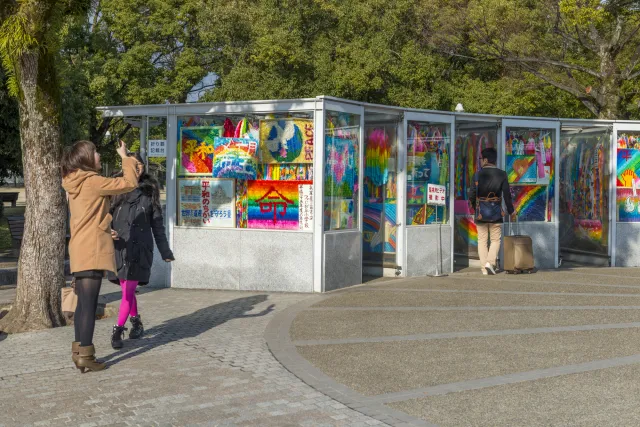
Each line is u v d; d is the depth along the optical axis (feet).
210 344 23.22
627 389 17.46
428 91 111.55
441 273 41.55
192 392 17.65
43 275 27.25
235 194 36.37
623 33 85.05
